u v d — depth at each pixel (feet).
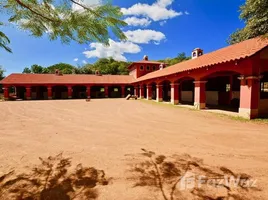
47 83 101.19
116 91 125.08
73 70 190.08
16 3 7.21
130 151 15.92
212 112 38.04
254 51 27.76
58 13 7.59
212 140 18.66
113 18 7.47
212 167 12.32
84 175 11.57
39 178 11.28
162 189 9.71
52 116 36.81
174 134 21.38
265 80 35.24
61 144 18.24
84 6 7.36
